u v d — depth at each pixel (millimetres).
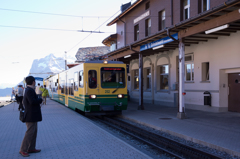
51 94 30391
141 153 5957
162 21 18078
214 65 13164
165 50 17312
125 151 6133
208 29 9469
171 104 17344
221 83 12914
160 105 18547
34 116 5684
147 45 14320
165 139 8219
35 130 5992
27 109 5656
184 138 8062
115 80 12812
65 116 13016
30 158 5559
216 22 9016
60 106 19812
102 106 12445
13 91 30453
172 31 11133
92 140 7344
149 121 11094
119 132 9789
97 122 12562
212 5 12453
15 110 17250
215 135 7895
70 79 16438
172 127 9469
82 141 7227
